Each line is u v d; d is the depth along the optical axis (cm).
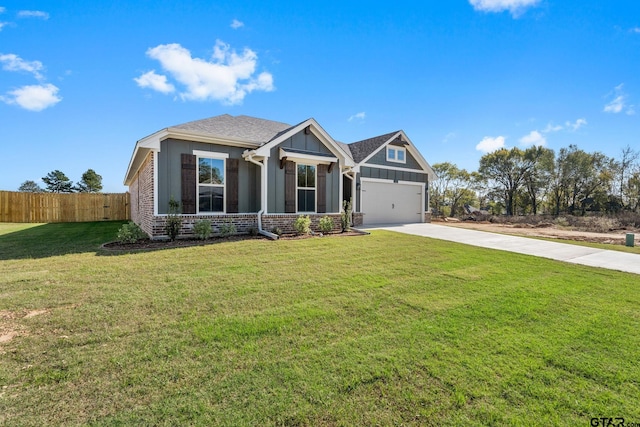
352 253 771
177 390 235
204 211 1043
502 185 3328
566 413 221
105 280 505
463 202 3584
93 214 2027
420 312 402
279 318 371
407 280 548
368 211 1712
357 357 287
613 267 693
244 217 1089
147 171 1070
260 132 1228
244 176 1120
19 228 1410
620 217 2056
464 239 1101
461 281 551
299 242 908
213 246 816
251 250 774
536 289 512
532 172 3052
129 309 389
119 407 216
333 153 1266
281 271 586
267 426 201
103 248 783
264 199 1070
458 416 214
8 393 228
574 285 540
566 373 270
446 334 339
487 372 267
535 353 302
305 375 256
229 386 241
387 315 390
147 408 215
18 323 345
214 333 329
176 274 548
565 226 1988
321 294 462
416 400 229
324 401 226
